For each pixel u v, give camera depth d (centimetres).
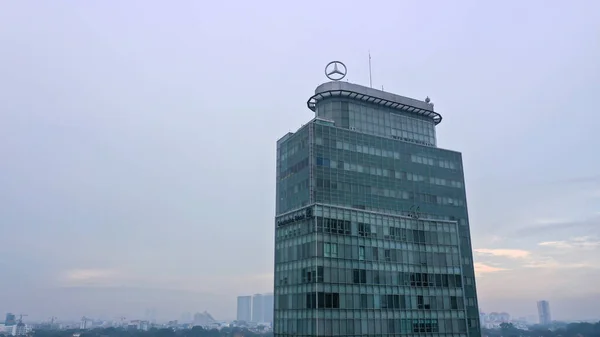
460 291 8962
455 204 9944
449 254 9075
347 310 7525
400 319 8044
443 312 8600
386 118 9950
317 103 9838
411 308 8238
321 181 8312
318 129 8600
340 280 7619
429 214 9431
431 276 8694
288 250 8325
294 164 8919
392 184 9138
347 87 9650
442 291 8731
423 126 10431
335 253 7719
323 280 7438
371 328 7681
